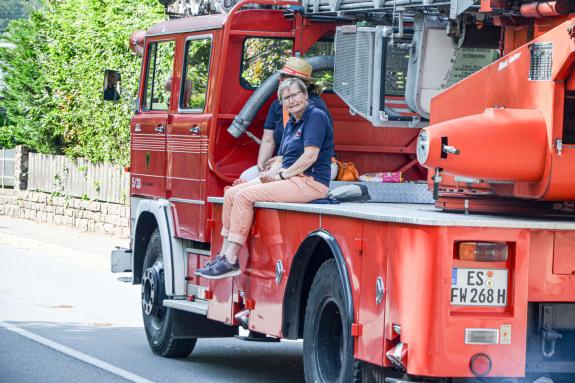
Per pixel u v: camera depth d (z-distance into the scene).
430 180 14.26
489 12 13.38
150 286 19.72
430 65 15.51
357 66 16.75
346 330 13.26
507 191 12.89
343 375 13.27
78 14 43.69
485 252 11.88
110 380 17.17
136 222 20.39
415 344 11.90
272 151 17.61
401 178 17.64
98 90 42.56
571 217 13.02
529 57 12.55
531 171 12.46
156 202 19.50
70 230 45.28
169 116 19.69
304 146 15.67
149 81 21.02
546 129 12.34
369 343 12.73
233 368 18.78
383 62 16.28
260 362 19.59
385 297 12.41
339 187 16.25
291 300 14.90
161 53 20.59
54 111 47.56
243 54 18.38
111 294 28.05
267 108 18.36
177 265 18.91
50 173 49.75
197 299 18.61
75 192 46.72
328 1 17.44
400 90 16.47
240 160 18.39
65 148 50.00
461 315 11.85
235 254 16.11
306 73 16.41
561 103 12.27
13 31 51.44
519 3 13.08
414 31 15.66
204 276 16.28
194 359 19.70
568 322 12.36
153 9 37.47
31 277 31.56
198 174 18.47
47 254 38.41
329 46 18.67
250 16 18.33
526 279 11.98
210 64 18.48
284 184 15.67
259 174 17.31
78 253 36.22
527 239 11.98
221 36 18.22
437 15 15.34
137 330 22.53
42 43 49.84
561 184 12.33
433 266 11.83
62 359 19.02
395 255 12.23
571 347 12.49
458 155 12.48
